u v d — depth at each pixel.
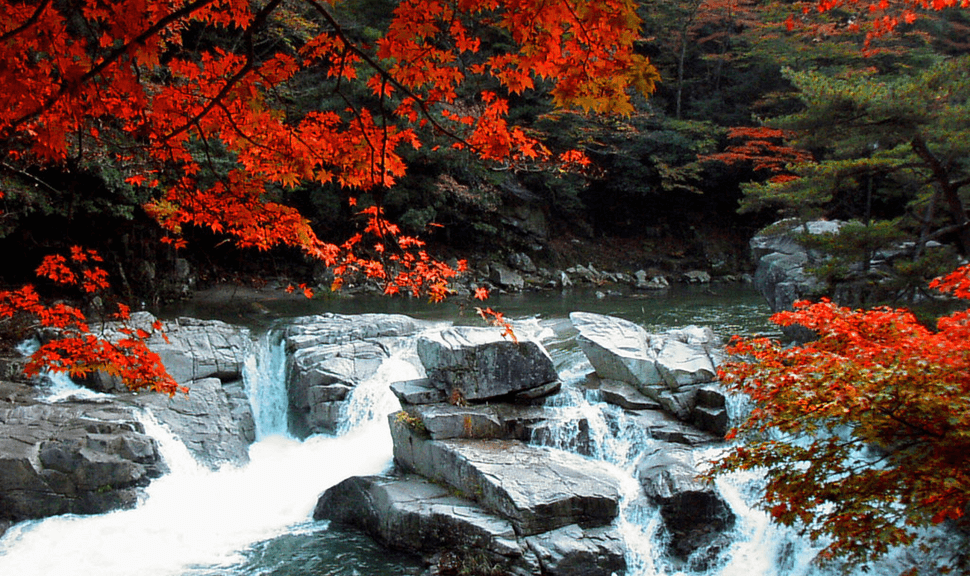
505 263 29.80
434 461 10.82
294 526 10.74
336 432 13.83
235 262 25.45
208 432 12.99
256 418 15.01
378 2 26.05
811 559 8.84
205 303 21.72
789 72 13.30
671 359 12.62
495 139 4.53
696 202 33.84
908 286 12.11
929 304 11.79
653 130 30.95
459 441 10.98
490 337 12.42
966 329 5.93
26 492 10.48
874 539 5.77
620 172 31.97
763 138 28.19
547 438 11.35
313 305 22.55
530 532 9.18
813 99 12.31
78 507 10.71
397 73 4.26
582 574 8.91
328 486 11.95
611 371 13.18
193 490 11.73
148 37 3.29
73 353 5.91
